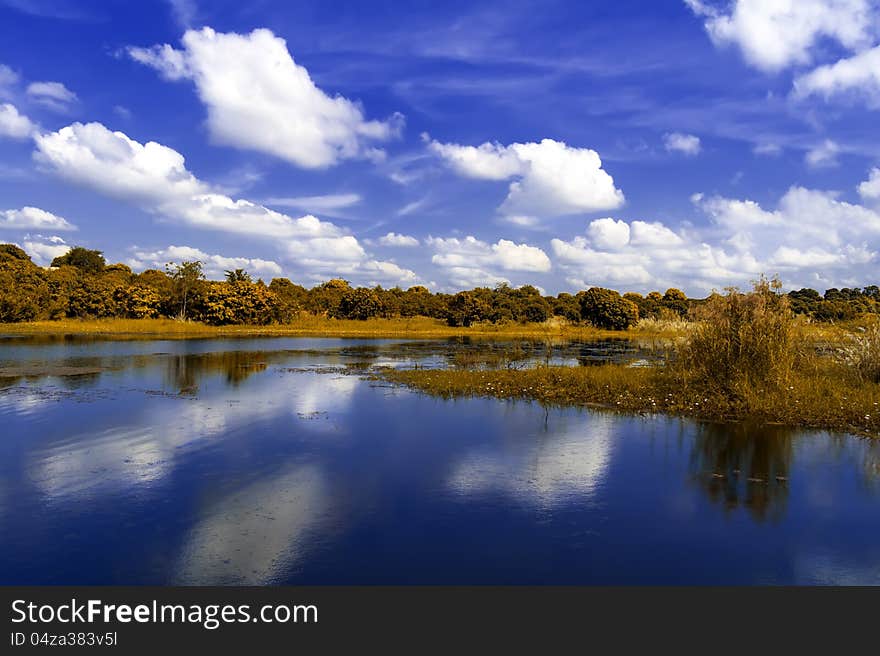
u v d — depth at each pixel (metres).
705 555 5.64
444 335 42.41
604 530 6.18
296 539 5.92
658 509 6.77
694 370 14.60
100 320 46.28
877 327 15.77
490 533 6.09
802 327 15.75
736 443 9.77
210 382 16.48
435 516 6.52
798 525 6.35
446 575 5.25
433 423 11.27
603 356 26.58
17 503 6.84
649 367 19.30
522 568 5.38
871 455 9.06
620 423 11.31
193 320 50.62
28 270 50.50
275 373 18.83
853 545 5.88
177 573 5.26
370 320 54.03
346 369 20.27
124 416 11.62
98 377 17.12
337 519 6.43
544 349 30.42
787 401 12.24
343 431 10.55
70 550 5.66
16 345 28.56
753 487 7.55
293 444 9.59
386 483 7.63
